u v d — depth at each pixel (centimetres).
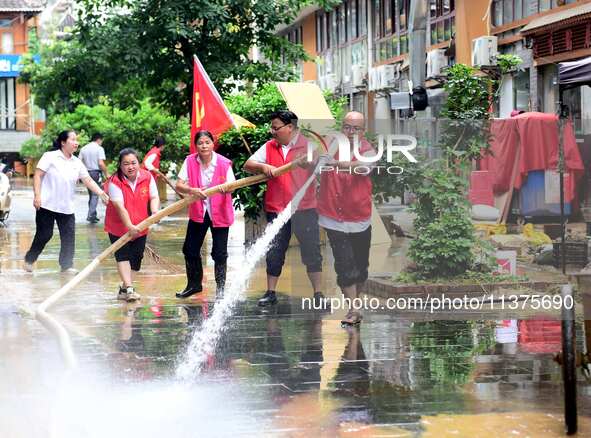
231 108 1914
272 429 693
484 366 875
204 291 1370
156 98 2694
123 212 1292
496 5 2980
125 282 1298
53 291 1391
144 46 2453
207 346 980
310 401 766
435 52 3294
